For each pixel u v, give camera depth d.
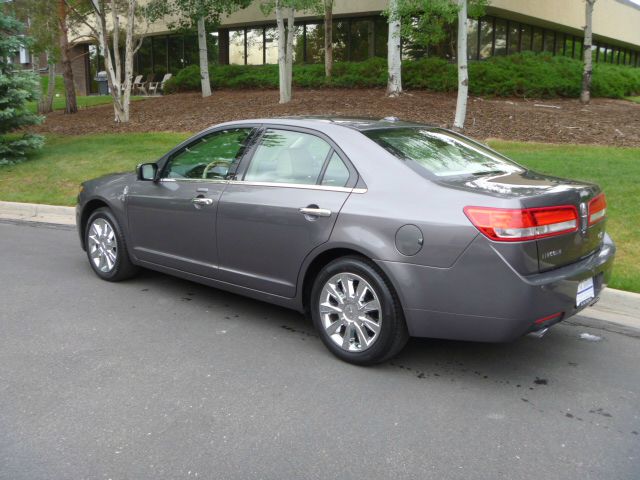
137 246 5.78
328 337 4.36
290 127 4.73
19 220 9.45
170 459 3.12
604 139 12.53
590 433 3.43
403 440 3.32
